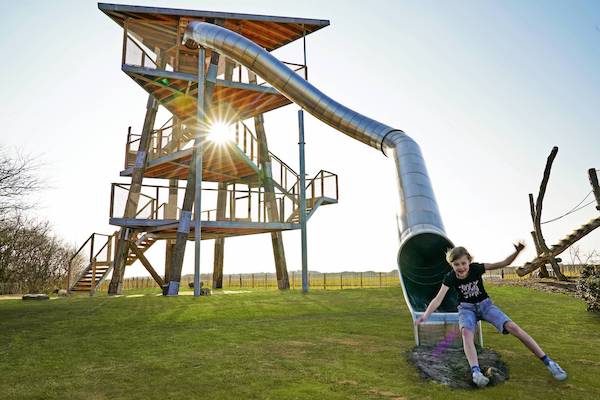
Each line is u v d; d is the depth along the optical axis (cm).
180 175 2214
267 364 454
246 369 434
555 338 587
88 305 1133
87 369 452
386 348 530
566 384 369
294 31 1878
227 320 831
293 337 620
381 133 997
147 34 1777
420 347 508
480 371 376
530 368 425
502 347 527
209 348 550
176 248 1545
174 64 1711
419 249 641
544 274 1880
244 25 1812
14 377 422
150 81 1662
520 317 789
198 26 1567
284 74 1281
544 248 1733
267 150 2169
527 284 1545
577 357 470
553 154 1667
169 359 491
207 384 384
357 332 659
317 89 1237
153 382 395
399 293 1327
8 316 935
